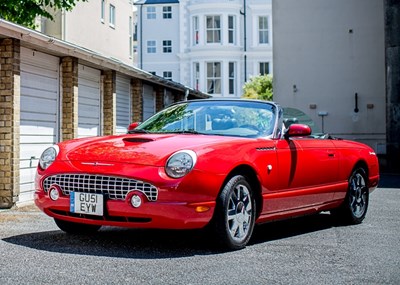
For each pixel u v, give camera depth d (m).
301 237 5.87
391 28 17.16
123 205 4.59
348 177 6.80
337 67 19.55
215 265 4.36
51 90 9.97
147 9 38.84
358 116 19.38
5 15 11.70
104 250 4.86
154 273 4.05
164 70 38.53
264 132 5.62
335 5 19.58
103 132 12.49
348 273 4.21
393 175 15.76
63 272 4.04
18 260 4.41
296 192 5.75
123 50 23.67
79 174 4.79
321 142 6.36
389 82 17.22
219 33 35.97
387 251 5.09
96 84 12.14
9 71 8.26
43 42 8.79
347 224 6.92
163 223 4.54
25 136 9.05
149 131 5.81
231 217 4.92
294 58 19.89
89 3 19.94
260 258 4.67
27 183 9.08
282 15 19.98
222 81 35.62
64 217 4.95
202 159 4.66
